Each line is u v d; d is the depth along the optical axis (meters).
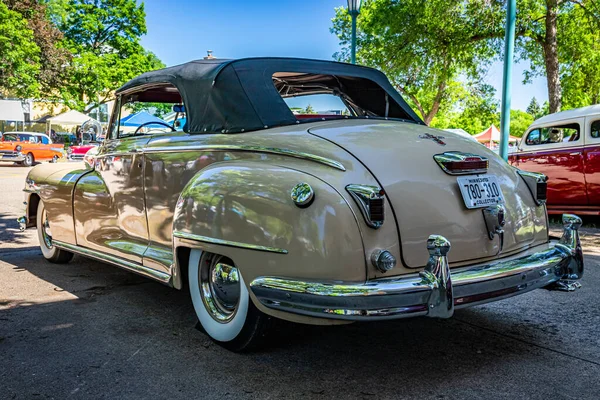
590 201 8.81
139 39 42.44
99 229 4.38
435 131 3.47
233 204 2.81
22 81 31.08
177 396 2.63
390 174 2.75
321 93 3.82
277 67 3.62
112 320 3.76
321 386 2.74
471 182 2.96
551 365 3.01
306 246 2.52
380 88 4.10
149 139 3.88
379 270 2.57
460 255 2.84
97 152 4.72
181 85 3.70
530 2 14.30
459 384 2.76
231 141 3.18
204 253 3.22
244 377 2.84
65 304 4.13
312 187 2.57
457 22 15.76
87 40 40.97
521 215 3.20
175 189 3.49
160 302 4.20
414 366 2.99
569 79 17.66
